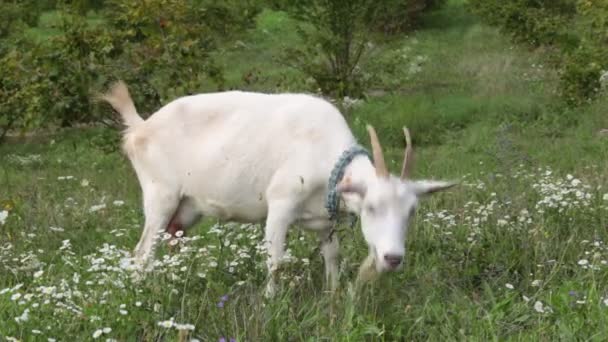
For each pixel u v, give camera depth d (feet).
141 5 54.19
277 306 26.89
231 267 29.48
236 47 66.90
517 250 33.40
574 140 64.44
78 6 56.54
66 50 53.78
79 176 60.08
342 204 30.48
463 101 78.95
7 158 69.92
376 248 27.68
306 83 79.15
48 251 37.17
